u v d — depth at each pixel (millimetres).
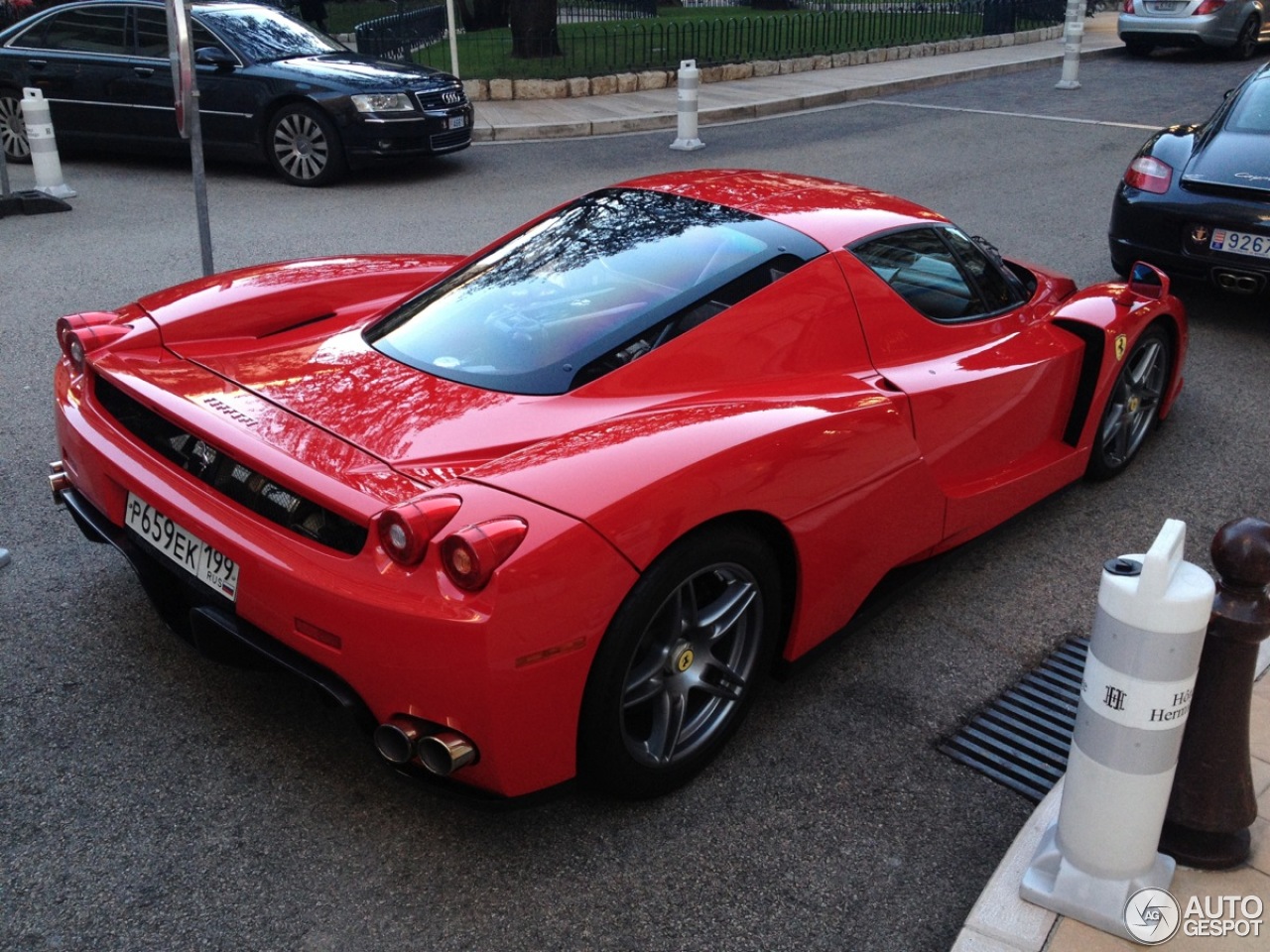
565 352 2883
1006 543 4145
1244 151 6191
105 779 2797
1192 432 5160
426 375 2904
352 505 2357
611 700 2479
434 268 3967
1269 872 2521
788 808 2777
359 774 2852
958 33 20469
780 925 2432
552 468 2430
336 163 9812
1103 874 2344
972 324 3701
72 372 3311
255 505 2592
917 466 3184
